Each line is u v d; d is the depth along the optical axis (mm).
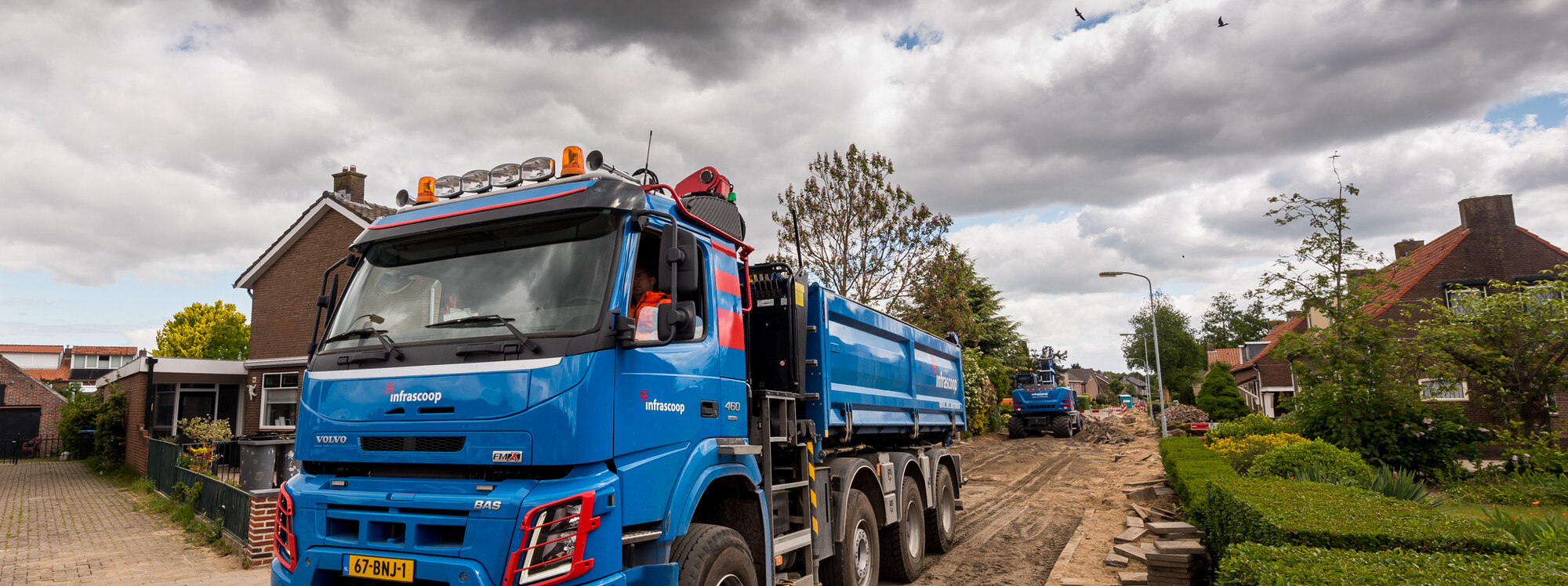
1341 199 14484
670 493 4184
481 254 4336
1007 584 7758
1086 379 107812
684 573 4109
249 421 20234
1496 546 5012
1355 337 14430
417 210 4691
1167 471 14414
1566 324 13117
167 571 8320
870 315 7547
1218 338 77875
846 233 19031
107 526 11359
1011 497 14211
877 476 7203
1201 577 6973
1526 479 12758
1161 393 27734
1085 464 20406
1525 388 13828
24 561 8914
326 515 3979
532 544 3490
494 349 3873
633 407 3992
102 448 21016
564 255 4133
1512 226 22391
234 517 9539
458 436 3809
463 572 3506
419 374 3982
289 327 20047
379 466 4117
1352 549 5039
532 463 3633
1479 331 13984
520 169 4680
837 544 6207
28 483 18344
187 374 20062
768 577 4879
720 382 4812
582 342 3818
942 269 19094
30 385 33688
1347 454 11523
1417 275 22859
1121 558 8188
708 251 4961
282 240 20031
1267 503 6371
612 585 3680
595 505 3645
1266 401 34969
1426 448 14008
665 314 4062
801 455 5719
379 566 3729
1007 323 38469
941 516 9234
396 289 4426
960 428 10758
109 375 25109
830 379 6363
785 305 6059
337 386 4207
